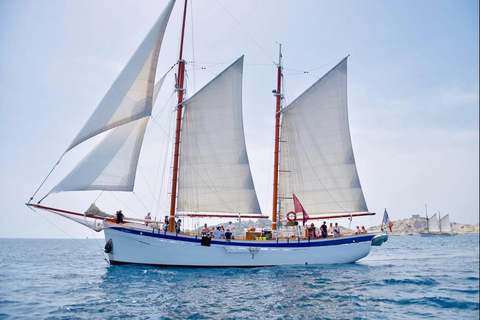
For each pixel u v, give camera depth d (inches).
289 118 1433.3
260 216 1296.8
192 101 1293.1
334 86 1419.8
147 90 1152.2
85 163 1098.7
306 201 1396.4
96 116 1090.1
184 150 1279.5
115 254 1115.3
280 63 1460.4
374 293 756.0
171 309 638.5
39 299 733.3
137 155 1157.7
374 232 1306.6
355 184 1366.9
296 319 577.0
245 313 611.5
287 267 1160.8
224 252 1130.0
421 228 6333.7
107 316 599.8
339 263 1250.0
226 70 1317.7
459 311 567.2
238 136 1305.4
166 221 1154.7
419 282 863.7
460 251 2007.9
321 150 1403.8
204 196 1273.4
